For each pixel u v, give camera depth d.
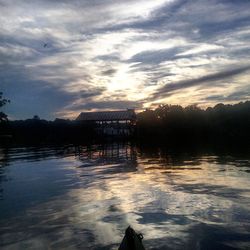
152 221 11.27
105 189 16.81
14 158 35.22
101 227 10.84
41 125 63.62
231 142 45.56
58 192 16.61
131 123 63.88
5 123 60.25
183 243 9.41
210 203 13.16
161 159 29.45
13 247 9.45
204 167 23.09
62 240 9.82
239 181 17.47
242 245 9.21
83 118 66.25
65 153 39.38
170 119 57.66
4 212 13.08
